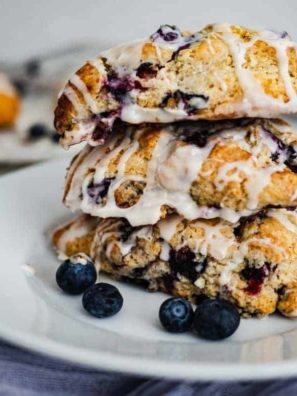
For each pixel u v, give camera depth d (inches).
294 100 11.4
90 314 11.3
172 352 10.0
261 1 25.3
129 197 11.9
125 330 10.9
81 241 13.1
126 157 11.9
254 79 11.3
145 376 9.3
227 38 11.6
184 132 11.9
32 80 22.5
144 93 11.3
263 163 11.6
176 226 11.8
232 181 11.2
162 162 11.7
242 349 10.2
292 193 11.2
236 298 11.4
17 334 9.8
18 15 24.9
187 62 11.4
